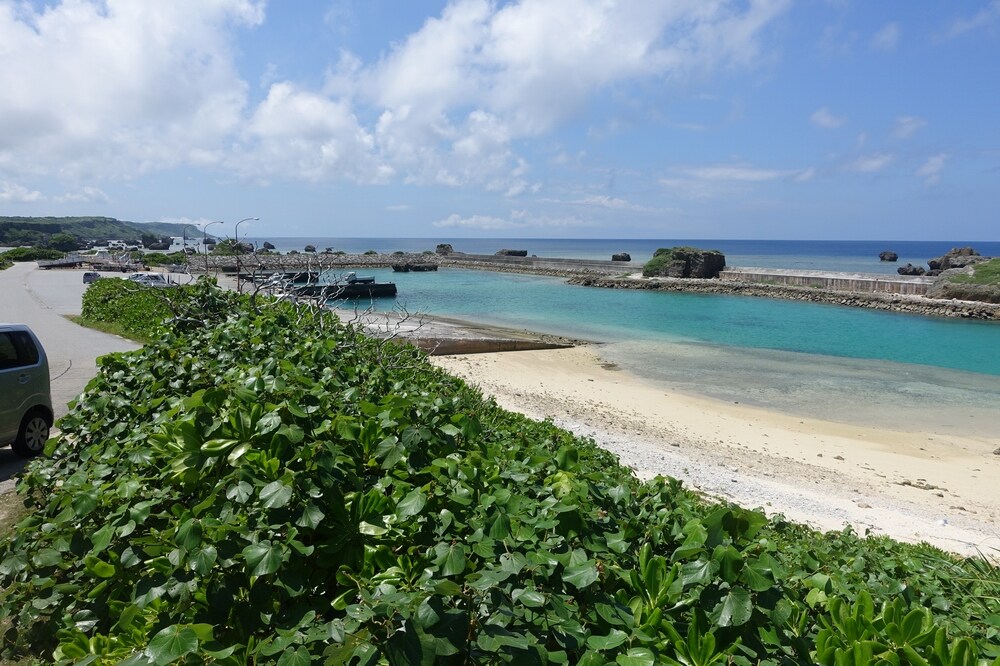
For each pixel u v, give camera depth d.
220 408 3.65
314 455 3.15
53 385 13.67
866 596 2.76
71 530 3.61
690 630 2.40
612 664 2.26
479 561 2.79
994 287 46.84
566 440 8.09
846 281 57.00
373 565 2.86
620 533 3.27
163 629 2.34
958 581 5.68
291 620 2.61
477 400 9.12
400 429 3.82
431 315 42.97
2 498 6.69
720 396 22.94
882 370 27.81
